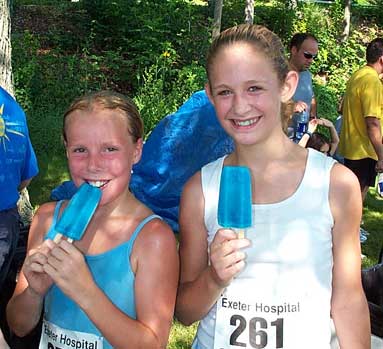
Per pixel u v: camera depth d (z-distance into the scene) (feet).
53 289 7.34
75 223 6.79
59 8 50.34
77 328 7.18
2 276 10.57
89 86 36.73
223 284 6.65
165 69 38.01
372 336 10.16
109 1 46.68
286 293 6.89
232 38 7.01
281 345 6.87
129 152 7.42
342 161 22.09
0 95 10.94
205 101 21.04
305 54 20.80
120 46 44.80
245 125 7.02
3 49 18.75
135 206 7.50
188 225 7.50
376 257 19.75
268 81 6.97
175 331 14.28
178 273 7.38
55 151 28.14
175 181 20.75
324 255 7.02
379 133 20.04
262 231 7.00
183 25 44.65
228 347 6.99
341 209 7.07
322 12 62.49
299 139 18.79
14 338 9.27
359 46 56.44
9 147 10.94
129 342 6.77
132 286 7.16
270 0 67.05
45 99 33.63
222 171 6.83
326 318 7.02
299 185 7.10
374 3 75.15
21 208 18.52
